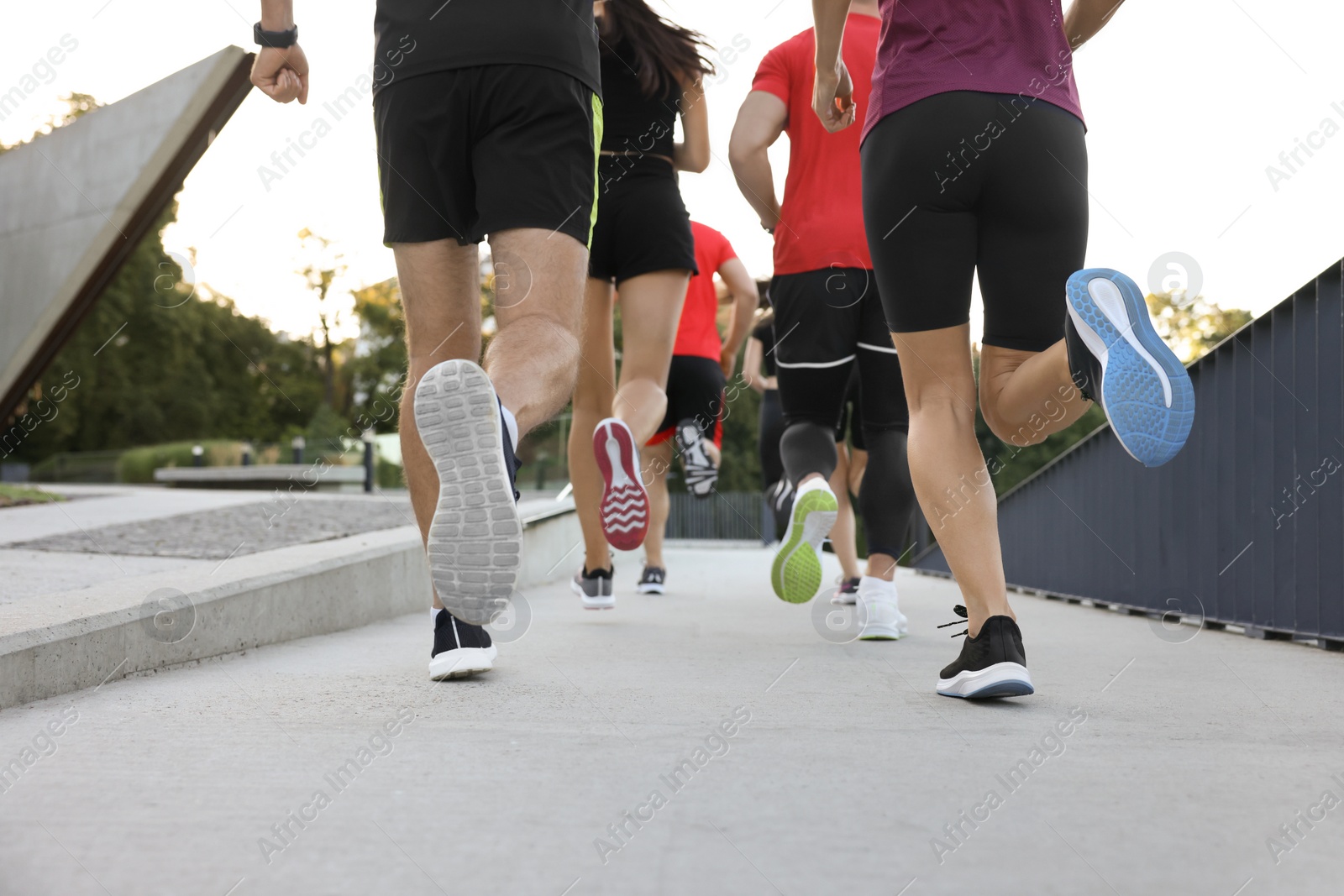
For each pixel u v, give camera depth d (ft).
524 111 7.14
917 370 7.50
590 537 13.55
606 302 12.64
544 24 7.19
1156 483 16.40
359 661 9.23
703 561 34.65
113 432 109.60
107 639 7.83
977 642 7.11
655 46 12.07
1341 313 11.22
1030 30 7.27
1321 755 5.51
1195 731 6.15
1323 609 11.18
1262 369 12.96
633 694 7.39
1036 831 4.09
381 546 13.62
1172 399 5.98
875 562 11.50
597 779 4.87
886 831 4.08
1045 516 23.88
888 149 7.33
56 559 14.07
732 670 8.75
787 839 3.98
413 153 7.37
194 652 8.98
